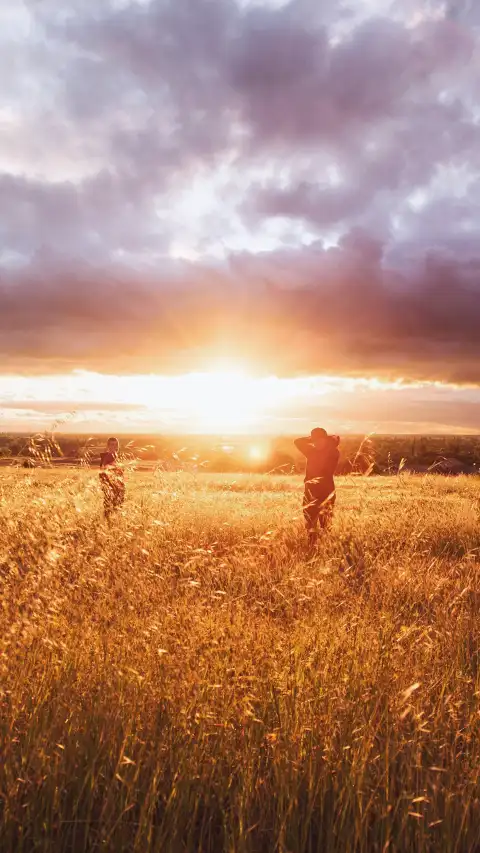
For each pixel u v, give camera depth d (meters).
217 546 6.76
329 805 2.65
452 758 2.73
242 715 2.98
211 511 8.60
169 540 5.61
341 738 2.89
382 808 2.50
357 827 2.42
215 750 2.86
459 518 8.77
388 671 3.50
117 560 4.66
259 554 6.43
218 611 4.29
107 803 2.46
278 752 2.80
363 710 3.14
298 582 5.01
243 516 8.62
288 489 10.88
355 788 2.64
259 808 2.64
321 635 3.94
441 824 2.47
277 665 3.45
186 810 2.57
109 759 2.72
